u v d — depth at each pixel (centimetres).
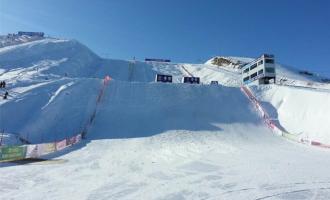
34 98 3566
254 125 3703
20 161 2158
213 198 1352
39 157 2308
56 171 1881
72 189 1513
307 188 1458
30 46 6850
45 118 3288
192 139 3061
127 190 1492
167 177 1738
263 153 2481
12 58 5947
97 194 1434
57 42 7662
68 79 4275
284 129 3662
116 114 3666
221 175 1750
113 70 7438
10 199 1359
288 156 2352
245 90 4653
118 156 2359
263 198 1330
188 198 1364
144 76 7238
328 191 1415
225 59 10031
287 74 8206
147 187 1541
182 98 4184
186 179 1681
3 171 1858
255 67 5747
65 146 2691
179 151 2545
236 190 1455
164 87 4425
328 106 3628
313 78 8506
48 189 1512
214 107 4053
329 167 1922
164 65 9094
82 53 7662
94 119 3503
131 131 3284
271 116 3981
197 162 2123
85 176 1769
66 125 3312
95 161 2184
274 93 4550
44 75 4922
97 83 4297
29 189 1509
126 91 4228
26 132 3014
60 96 3709
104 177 1744
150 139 3025
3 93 3591
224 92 4509
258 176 1695
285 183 1544
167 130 3338
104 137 3095
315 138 3238
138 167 1998
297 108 3944
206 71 8275
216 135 3250
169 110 3862
